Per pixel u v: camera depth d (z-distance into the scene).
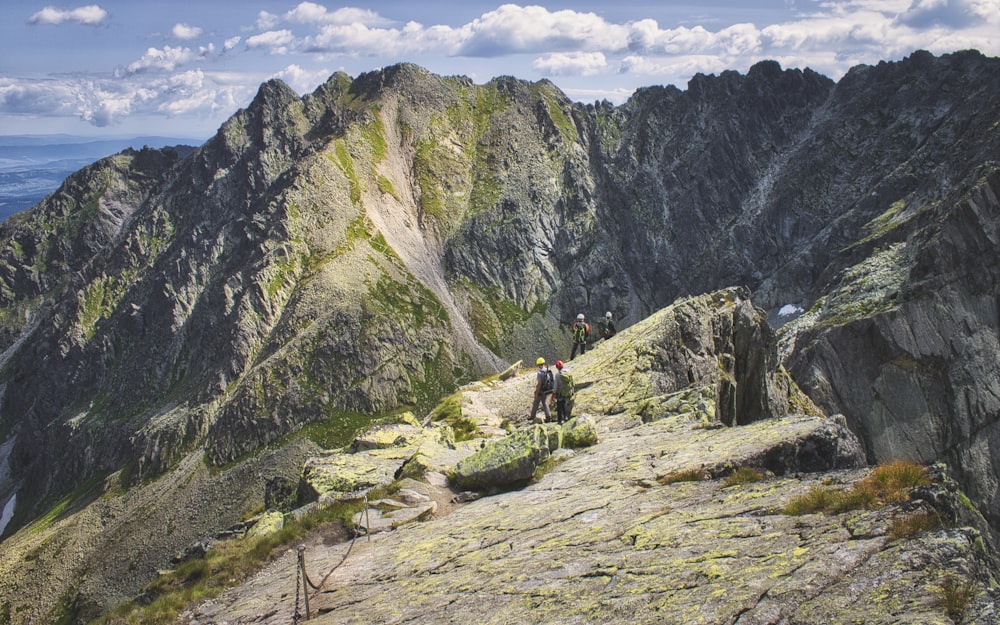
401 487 26.38
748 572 11.77
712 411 31.66
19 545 186.00
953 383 123.81
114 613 21.59
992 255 131.00
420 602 15.37
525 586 14.33
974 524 12.45
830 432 19.78
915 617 9.05
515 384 47.50
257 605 18.66
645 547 14.52
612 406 37.22
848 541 11.76
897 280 147.25
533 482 24.81
